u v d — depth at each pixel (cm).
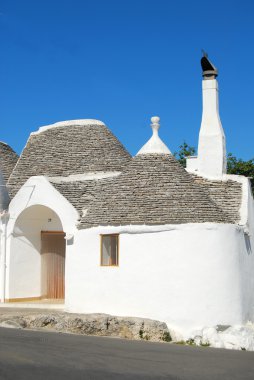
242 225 2211
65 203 2245
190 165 2798
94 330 1838
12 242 2378
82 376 1068
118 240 2117
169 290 2036
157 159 2281
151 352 1442
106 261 2142
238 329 1956
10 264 2367
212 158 2605
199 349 1630
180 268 2036
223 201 2370
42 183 2306
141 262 2069
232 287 2081
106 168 2605
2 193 2403
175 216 2064
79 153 2680
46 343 1415
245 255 2219
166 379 1105
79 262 2180
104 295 2116
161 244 2058
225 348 1811
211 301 2036
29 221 2434
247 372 1245
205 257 2048
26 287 2420
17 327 1733
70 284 2191
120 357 1308
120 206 2158
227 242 2092
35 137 2830
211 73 2661
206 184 2478
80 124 2808
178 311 2023
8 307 2289
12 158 2947
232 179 2480
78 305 2161
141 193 2173
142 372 1152
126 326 1892
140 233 2081
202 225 2056
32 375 1048
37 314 1945
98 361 1227
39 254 2478
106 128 2831
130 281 2075
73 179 2427
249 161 4347
